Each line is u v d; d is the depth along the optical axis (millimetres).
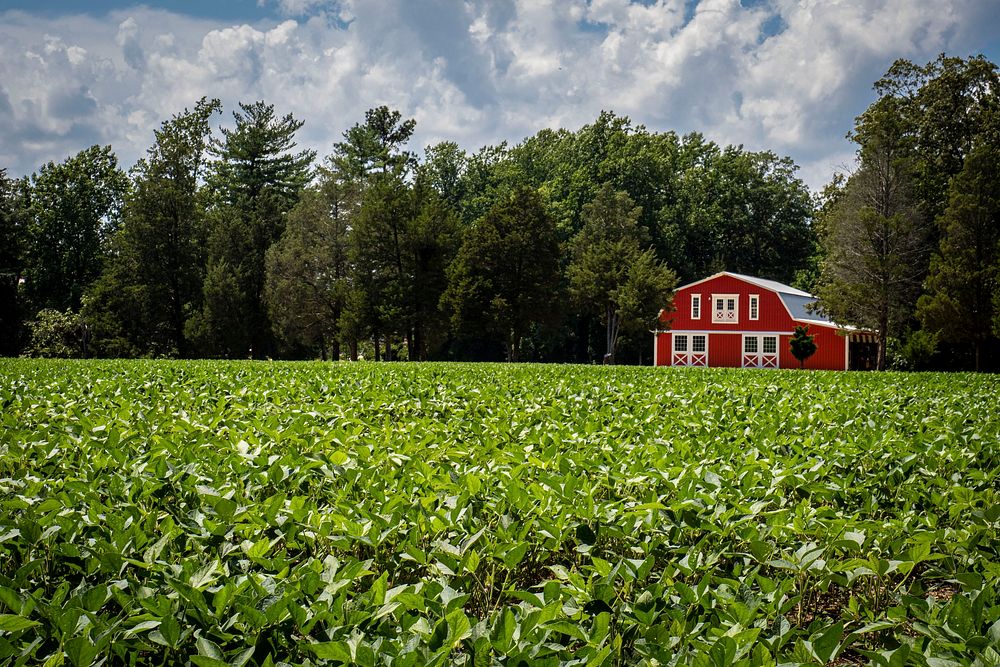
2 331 52938
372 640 2611
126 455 5168
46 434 6340
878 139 39562
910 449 6199
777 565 3430
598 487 4926
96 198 65938
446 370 18859
